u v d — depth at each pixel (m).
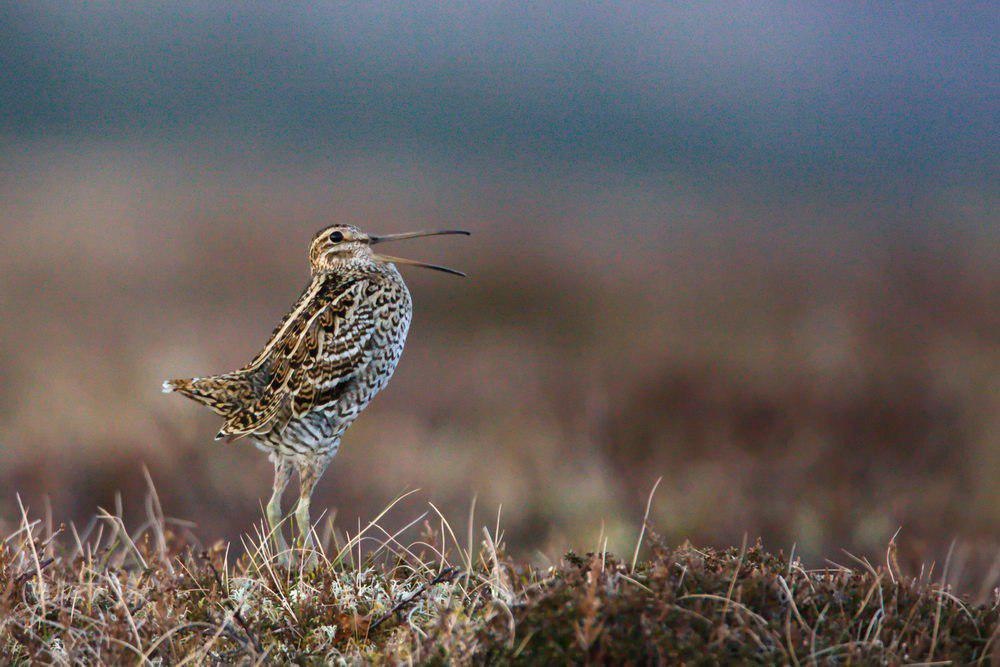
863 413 16.77
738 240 40.31
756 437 15.98
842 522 13.37
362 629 7.10
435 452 16.11
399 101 130.88
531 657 6.04
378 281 10.45
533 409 17.84
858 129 117.50
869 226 45.03
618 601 6.18
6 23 133.50
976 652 6.26
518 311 25.89
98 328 23.25
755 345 21.23
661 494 14.12
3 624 6.88
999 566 10.14
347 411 10.20
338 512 14.09
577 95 140.75
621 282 29.36
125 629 6.85
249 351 21.06
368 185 55.91
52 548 8.35
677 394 17.89
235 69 138.88
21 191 48.81
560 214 45.94
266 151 82.06
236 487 14.20
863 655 6.13
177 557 8.41
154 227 36.06
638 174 79.56
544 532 13.43
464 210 44.53
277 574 7.88
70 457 14.33
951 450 15.48
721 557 7.26
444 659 6.26
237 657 6.77
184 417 16.11
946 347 21.06
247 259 31.12
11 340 22.20
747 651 5.96
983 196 60.56
